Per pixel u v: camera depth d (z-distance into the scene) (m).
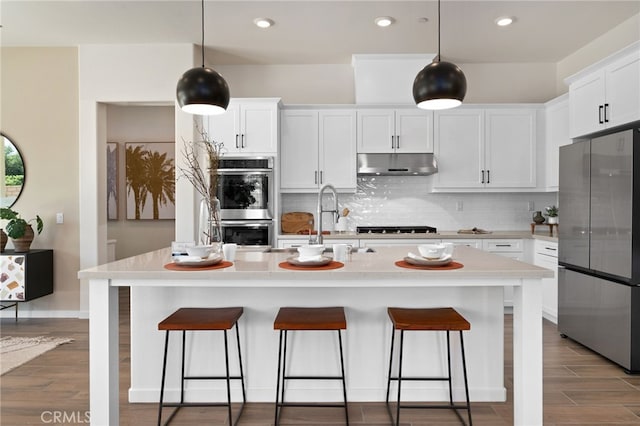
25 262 4.09
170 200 6.19
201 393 2.50
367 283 1.98
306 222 4.84
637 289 2.88
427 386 2.51
